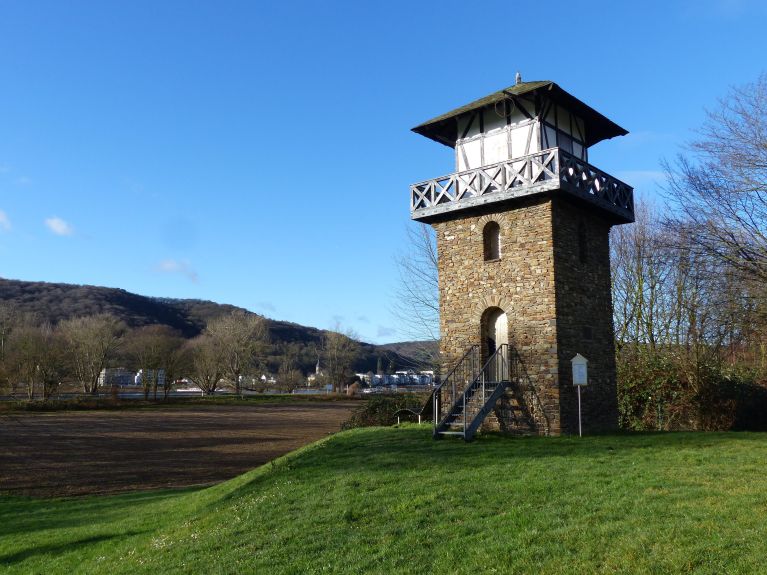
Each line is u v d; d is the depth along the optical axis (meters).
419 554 8.06
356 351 92.38
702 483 10.00
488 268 18.48
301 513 10.53
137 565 9.37
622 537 7.65
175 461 25.69
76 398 57.97
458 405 17.59
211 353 75.31
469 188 18.73
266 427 40.72
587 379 18.06
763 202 19.78
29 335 57.06
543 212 17.44
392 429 19.38
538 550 7.58
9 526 14.17
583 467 11.84
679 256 22.17
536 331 17.30
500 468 12.20
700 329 23.69
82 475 22.45
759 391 24.06
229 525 10.58
